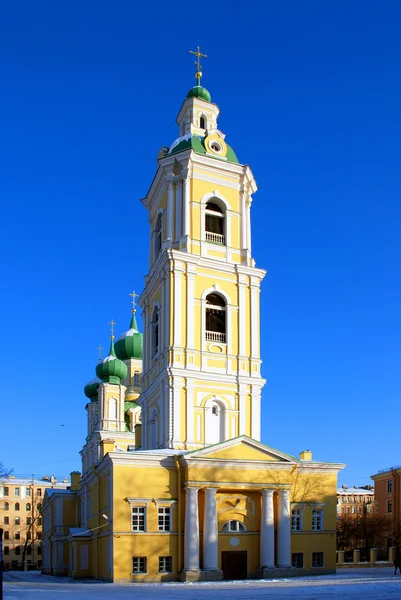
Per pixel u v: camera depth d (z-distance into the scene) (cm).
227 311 5284
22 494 13850
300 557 4778
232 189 5581
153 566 4369
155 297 5547
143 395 5644
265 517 4603
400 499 9750
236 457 4616
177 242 5334
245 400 5159
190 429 4897
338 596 2728
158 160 5550
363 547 9288
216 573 4375
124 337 9831
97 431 8912
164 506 4488
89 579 5056
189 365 5009
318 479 4972
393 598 2600
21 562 12938
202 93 5916
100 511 4816
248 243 5519
